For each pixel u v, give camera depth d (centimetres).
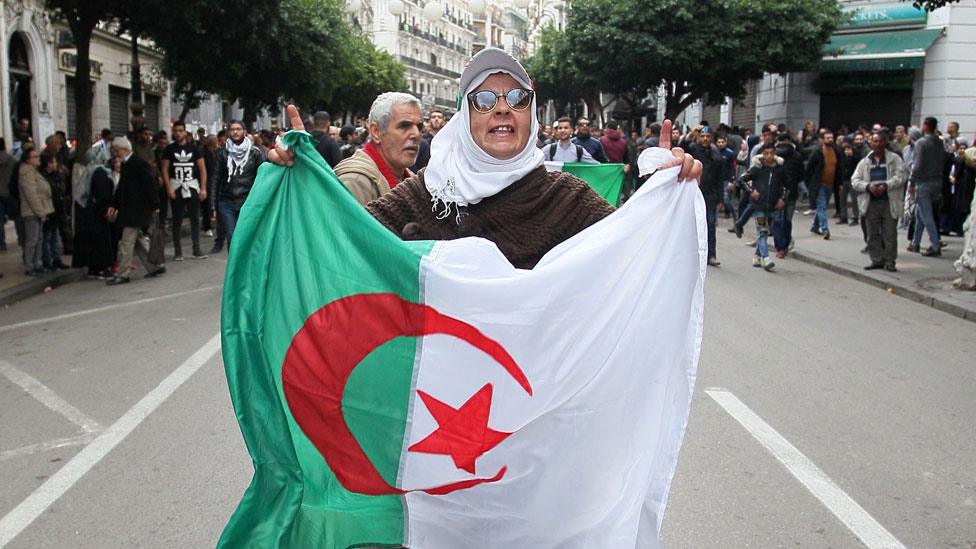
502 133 275
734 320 920
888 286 1143
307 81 2645
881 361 746
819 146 1722
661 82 3098
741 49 2720
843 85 2895
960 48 2691
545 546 265
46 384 675
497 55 273
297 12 2325
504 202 277
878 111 2884
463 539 266
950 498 445
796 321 921
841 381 675
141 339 834
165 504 436
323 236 273
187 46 1966
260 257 274
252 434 263
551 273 263
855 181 1258
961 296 1033
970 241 1071
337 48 2734
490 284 260
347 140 1578
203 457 502
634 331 270
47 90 2641
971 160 1451
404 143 487
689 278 279
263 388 267
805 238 1711
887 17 2797
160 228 1278
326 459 266
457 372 261
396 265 263
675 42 2750
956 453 513
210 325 895
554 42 3403
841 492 449
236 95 2702
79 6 1513
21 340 850
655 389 273
